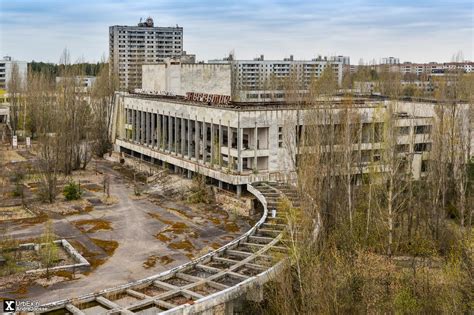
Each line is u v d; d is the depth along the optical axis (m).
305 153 59.03
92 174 100.69
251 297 42.66
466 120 79.12
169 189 87.31
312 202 50.88
